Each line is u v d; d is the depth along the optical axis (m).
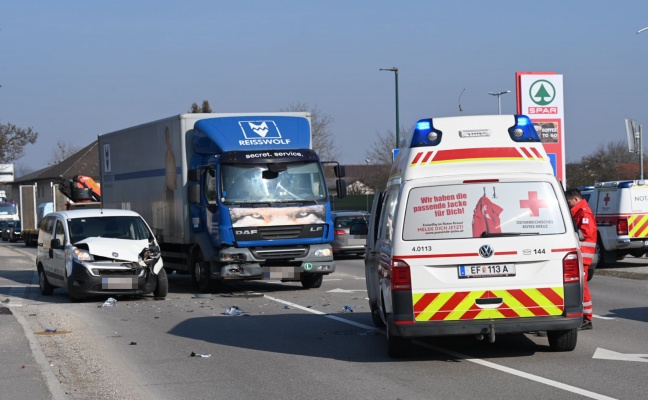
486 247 9.15
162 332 13.06
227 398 8.28
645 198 22.23
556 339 9.98
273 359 10.39
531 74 26.67
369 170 74.00
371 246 12.18
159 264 17.89
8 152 58.34
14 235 59.69
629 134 35.19
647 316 13.35
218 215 18.27
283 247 18.59
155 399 8.31
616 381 8.45
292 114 19.64
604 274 20.88
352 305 16.12
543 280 9.17
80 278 17.09
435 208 9.29
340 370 9.51
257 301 17.30
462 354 10.22
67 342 12.17
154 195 21.84
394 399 7.95
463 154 9.45
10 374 9.45
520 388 8.22
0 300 18.38
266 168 18.56
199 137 19.39
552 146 26.84
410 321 9.16
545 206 9.30
